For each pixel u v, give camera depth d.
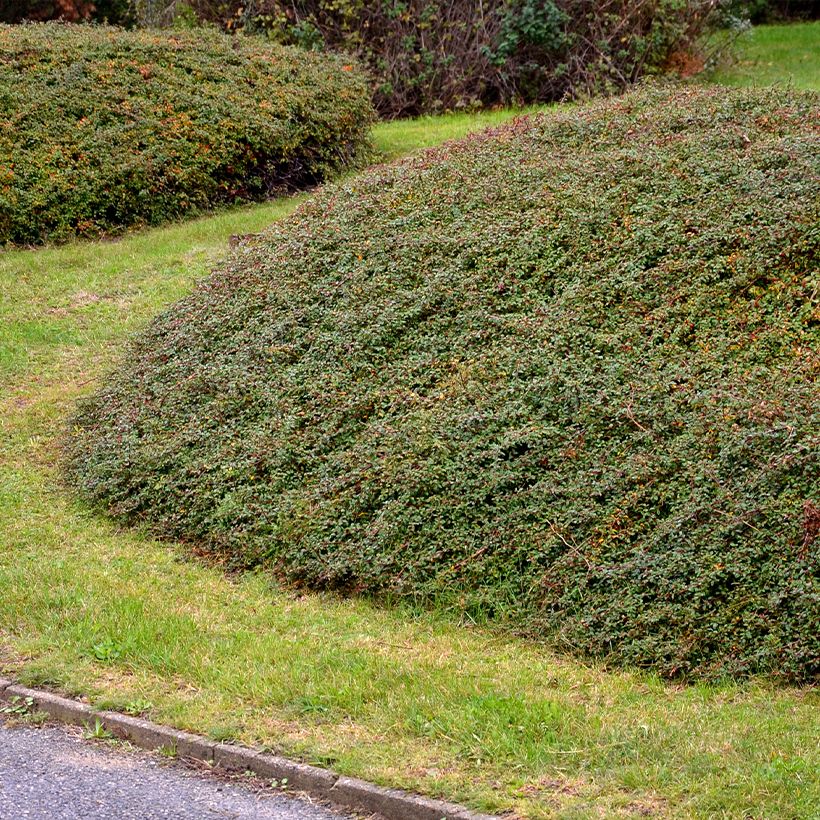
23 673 5.70
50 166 13.05
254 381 8.13
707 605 5.63
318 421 7.63
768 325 6.89
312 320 8.48
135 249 12.40
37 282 11.72
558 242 8.18
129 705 5.38
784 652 5.31
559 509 6.34
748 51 18.14
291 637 6.07
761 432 5.97
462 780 4.61
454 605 6.25
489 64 16.73
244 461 7.51
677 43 16.33
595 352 7.13
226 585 6.83
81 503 7.95
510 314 7.72
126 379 9.01
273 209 13.35
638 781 4.48
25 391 9.70
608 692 5.35
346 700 5.29
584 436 6.60
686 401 6.51
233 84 14.46
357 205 9.80
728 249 7.51
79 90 13.87
